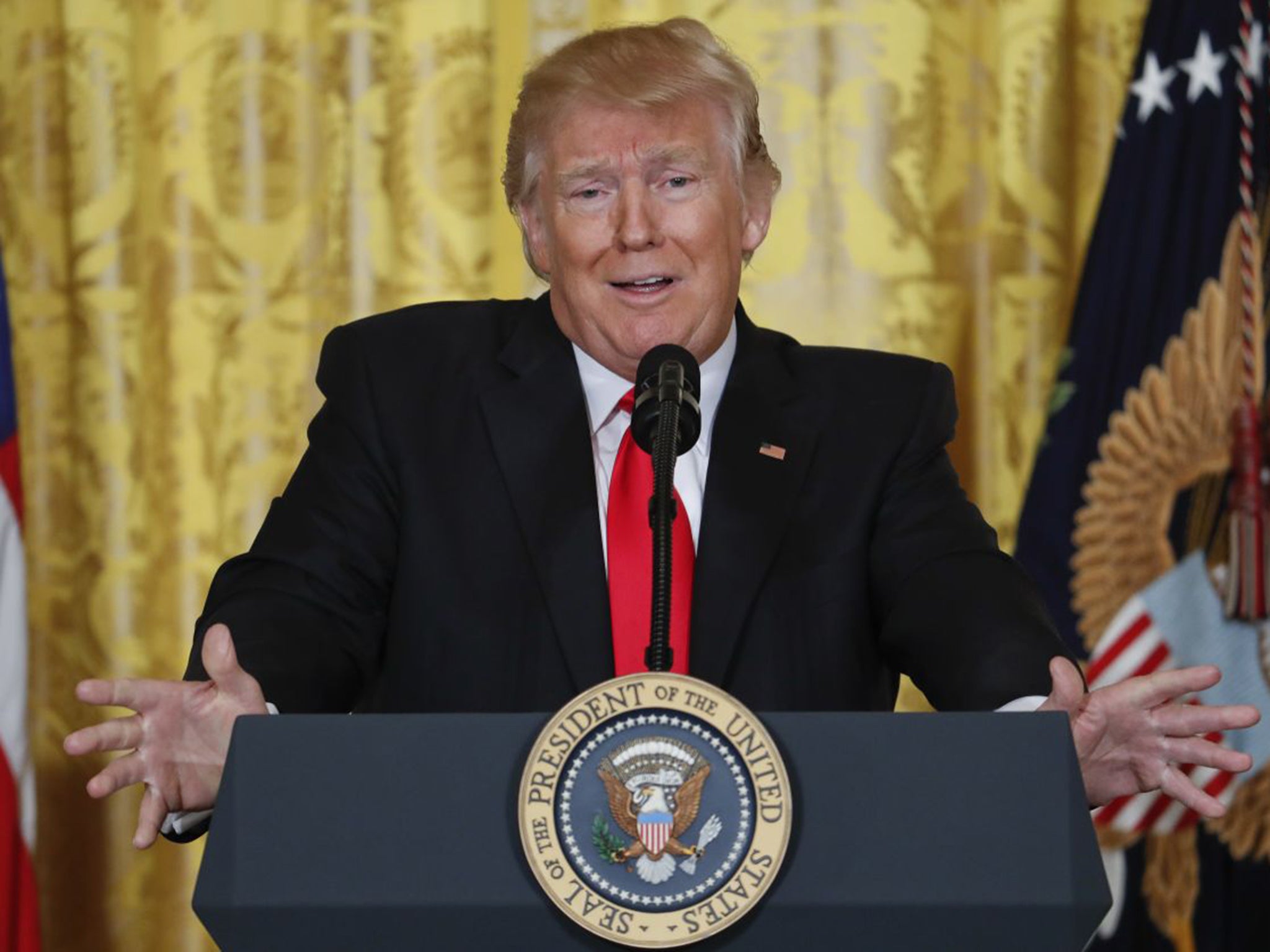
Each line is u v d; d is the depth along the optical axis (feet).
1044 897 14.46
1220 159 45.27
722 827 14.52
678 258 23.70
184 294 48.80
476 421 24.29
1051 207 49.65
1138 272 45.37
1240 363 44.65
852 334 49.42
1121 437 45.06
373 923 14.53
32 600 47.93
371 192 49.62
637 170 23.67
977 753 14.83
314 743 14.93
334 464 24.43
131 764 17.16
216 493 48.88
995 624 21.63
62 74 49.03
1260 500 44.06
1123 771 17.54
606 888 14.37
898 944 14.48
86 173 48.88
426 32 49.32
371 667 23.66
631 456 23.43
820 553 23.39
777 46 49.70
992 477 49.06
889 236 49.44
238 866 14.66
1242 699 43.80
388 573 24.07
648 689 14.83
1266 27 45.57
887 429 24.66
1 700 39.58
